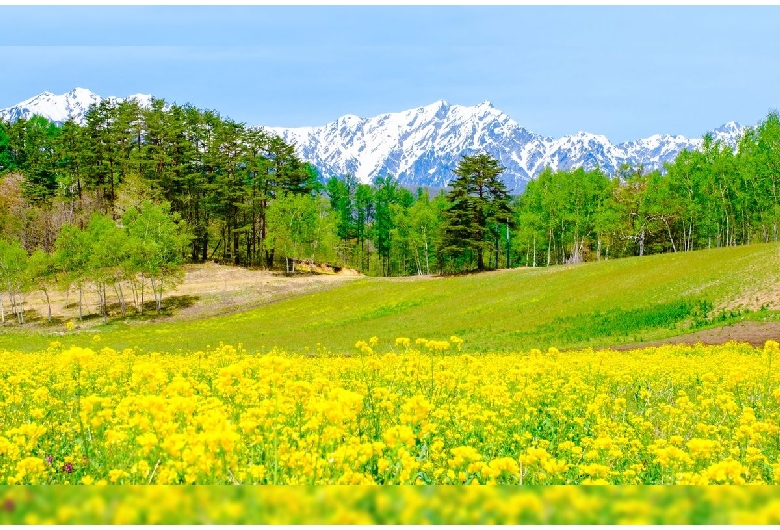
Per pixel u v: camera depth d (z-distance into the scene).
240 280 66.38
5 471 5.48
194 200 78.38
